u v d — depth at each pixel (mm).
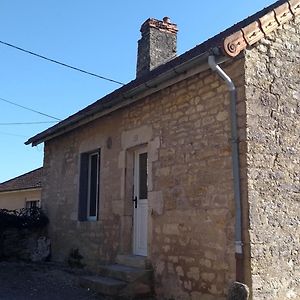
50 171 11719
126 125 8562
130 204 8422
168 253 7016
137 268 7566
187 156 6875
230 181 6043
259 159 5941
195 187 6645
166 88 7523
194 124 6824
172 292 6832
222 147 6258
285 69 6469
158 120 7637
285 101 6367
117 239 8484
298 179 6293
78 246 9891
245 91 5988
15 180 22797
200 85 6816
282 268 5859
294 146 6340
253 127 5957
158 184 7422
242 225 5773
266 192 5922
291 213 6109
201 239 6414
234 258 5809
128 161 8500
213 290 6098
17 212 11781
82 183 10148
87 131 10062
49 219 11398
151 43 11641
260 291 5609
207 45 8039
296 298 5910
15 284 7992
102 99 10828
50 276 8805
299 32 6762
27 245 11328
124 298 7031
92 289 7445
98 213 9289
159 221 7305
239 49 5844
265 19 6168
